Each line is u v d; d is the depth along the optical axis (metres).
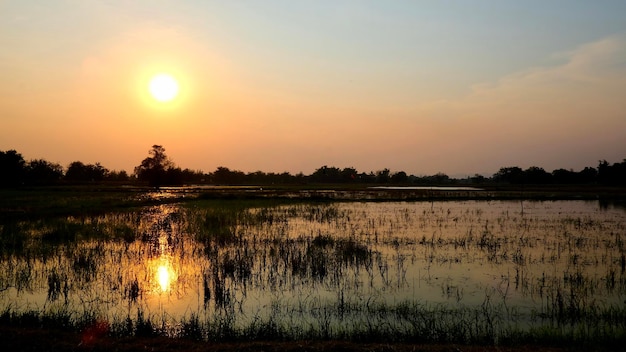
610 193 64.62
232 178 167.50
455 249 19.31
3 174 87.81
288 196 57.53
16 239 21.33
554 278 14.23
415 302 11.70
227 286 13.34
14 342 8.18
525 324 10.02
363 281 13.91
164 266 16.16
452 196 57.88
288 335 9.11
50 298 12.17
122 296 12.40
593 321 10.14
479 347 8.16
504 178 147.38
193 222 29.19
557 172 122.44
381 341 8.76
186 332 9.15
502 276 14.52
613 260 17.02
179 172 102.56
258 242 21.19
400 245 20.31
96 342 8.38
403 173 167.50
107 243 20.91
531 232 24.45
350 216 33.81
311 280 14.01
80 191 70.75
